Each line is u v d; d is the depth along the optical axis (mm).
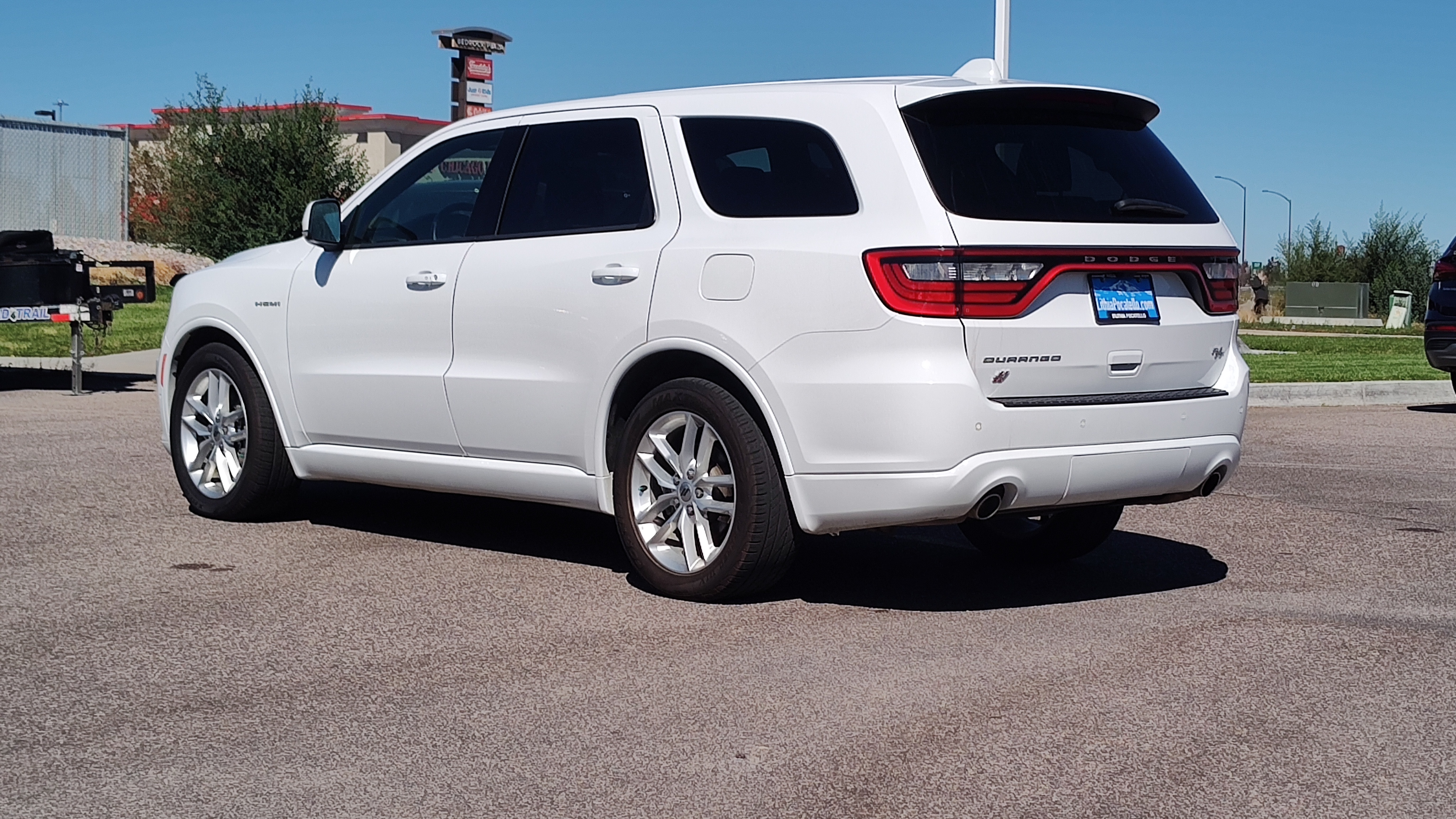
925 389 4855
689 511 5480
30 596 5500
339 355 6586
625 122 5852
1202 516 7512
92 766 3736
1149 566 6285
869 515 5027
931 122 5133
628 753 3836
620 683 4441
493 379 5961
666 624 5152
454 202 6344
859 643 4910
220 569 6016
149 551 6363
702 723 4074
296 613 5273
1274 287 50375
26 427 10805
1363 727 4070
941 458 4887
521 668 4605
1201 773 3703
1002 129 5223
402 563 6152
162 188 37531
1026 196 5098
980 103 5203
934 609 5418
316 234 6547
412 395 6285
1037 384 5059
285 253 7004
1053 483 5074
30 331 20141
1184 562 6367
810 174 5254
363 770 3717
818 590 5730
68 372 15672
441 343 6184
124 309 23781
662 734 3980
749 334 5164
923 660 4699
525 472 5969
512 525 7062
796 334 5066
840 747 3883
